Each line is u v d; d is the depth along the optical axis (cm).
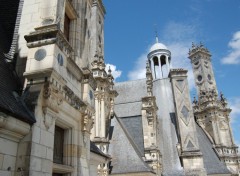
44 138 863
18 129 760
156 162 3328
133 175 2767
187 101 4216
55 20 1043
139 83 4747
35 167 789
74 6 1430
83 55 1404
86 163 1226
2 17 1213
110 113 3484
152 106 3800
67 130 1158
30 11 1113
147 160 3338
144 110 3834
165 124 4506
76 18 1395
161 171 3656
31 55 956
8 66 979
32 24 1087
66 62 1081
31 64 941
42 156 836
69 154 1129
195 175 3694
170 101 4866
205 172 3709
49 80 896
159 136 4262
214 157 4678
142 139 3678
